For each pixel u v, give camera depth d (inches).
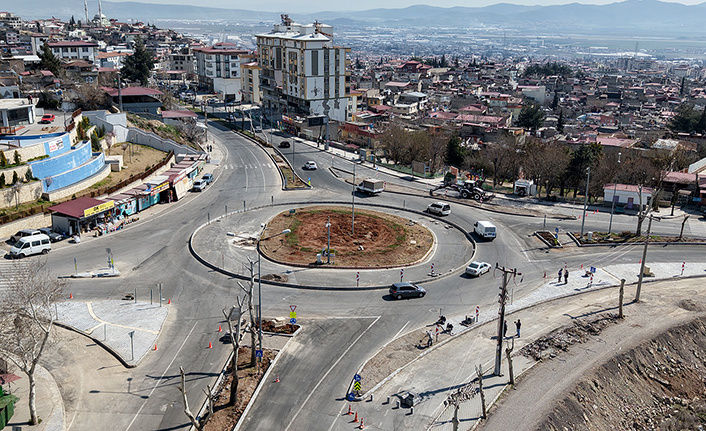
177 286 2657.5
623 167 4377.5
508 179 5216.5
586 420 1870.1
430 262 3051.2
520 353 2166.6
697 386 2226.9
